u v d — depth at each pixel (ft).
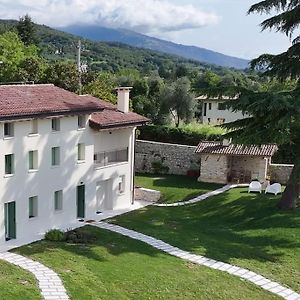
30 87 104.22
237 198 122.93
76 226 100.68
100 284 69.26
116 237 93.61
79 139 104.78
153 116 211.00
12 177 89.40
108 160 119.75
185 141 169.68
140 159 164.45
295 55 104.17
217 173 145.69
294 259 86.07
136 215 113.60
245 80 139.95
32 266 74.54
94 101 113.39
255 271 80.18
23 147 91.04
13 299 61.26
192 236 97.81
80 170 106.11
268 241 95.04
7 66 203.10
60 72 184.24
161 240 93.25
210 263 82.28
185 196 132.87
